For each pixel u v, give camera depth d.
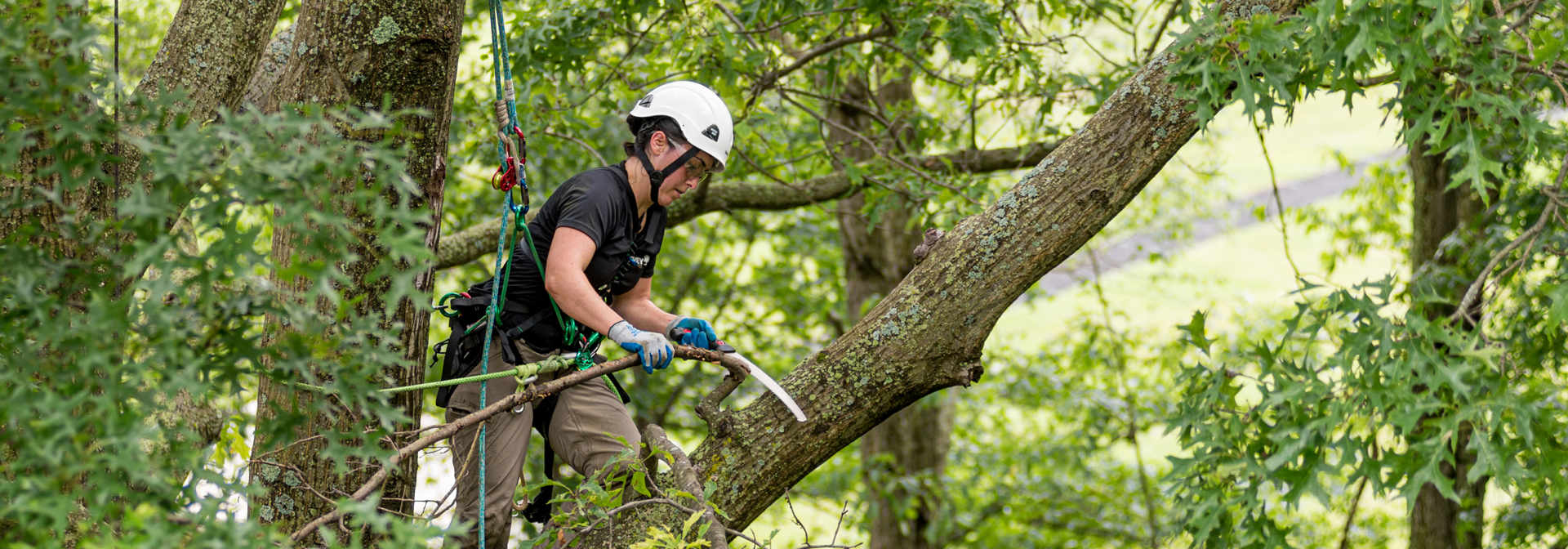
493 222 6.44
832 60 6.40
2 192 2.09
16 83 1.62
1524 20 3.17
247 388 1.83
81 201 2.18
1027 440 12.24
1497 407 2.71
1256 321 11.23
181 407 2.52
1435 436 2.77
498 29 2.98
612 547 3.15
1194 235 12.59
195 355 1.71
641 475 2.94
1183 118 3.18
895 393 3.31
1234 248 13.45
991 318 3.29
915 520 10.47
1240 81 3.05
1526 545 5.29
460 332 3.24
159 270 1.58
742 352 12.08
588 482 2.88
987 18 5.57
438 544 2.65
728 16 5.80
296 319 1.68
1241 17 3.23
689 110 3.15
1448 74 3.26
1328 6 2.88
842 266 12.10
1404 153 7.82
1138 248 11.59
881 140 7.20
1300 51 3.12
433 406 9.19
